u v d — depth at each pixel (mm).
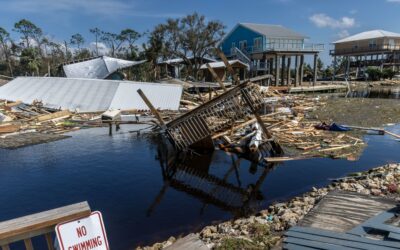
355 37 66375
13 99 35562
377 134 19781
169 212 9820
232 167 14383
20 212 9961
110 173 13641
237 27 59625
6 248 2889
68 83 35000
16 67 66312
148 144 18797
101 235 3174
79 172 13719
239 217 9258
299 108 30859
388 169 12352
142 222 9141
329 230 6398
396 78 68062
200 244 5500
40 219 2973
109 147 18109
